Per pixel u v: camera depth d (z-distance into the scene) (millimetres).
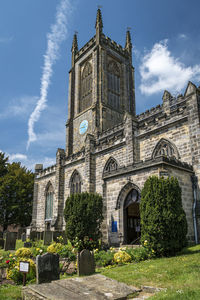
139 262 16594
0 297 11023
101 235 26000
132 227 26562
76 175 43312
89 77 62469
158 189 18562
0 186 61344
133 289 10367
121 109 61031
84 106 61500
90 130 55000
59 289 9992
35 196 54281
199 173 23609
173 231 17656
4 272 16234
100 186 36688
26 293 10219
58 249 22109
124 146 33906
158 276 12008
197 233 21859
